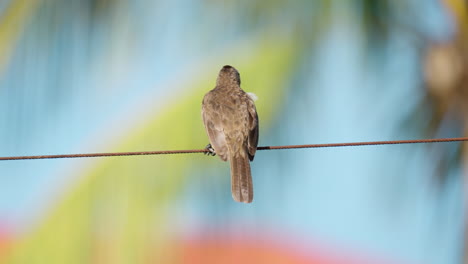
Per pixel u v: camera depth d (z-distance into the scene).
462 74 15.38
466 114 15.65
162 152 10.72
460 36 15.34
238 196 11.40
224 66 13.30
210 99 12.45
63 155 10.43
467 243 16.16
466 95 15.50
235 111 12.07
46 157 10.37
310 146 10.98
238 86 13.05
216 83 13.26
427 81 15.56
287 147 11.60
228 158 11.74
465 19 15.23
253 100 12.68
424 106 15.77
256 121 12.22
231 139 11.81
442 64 15.41
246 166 11.60
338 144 10.91
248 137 11.88
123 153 10.56
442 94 15.56
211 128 12.09
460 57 15.38
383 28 15.01
